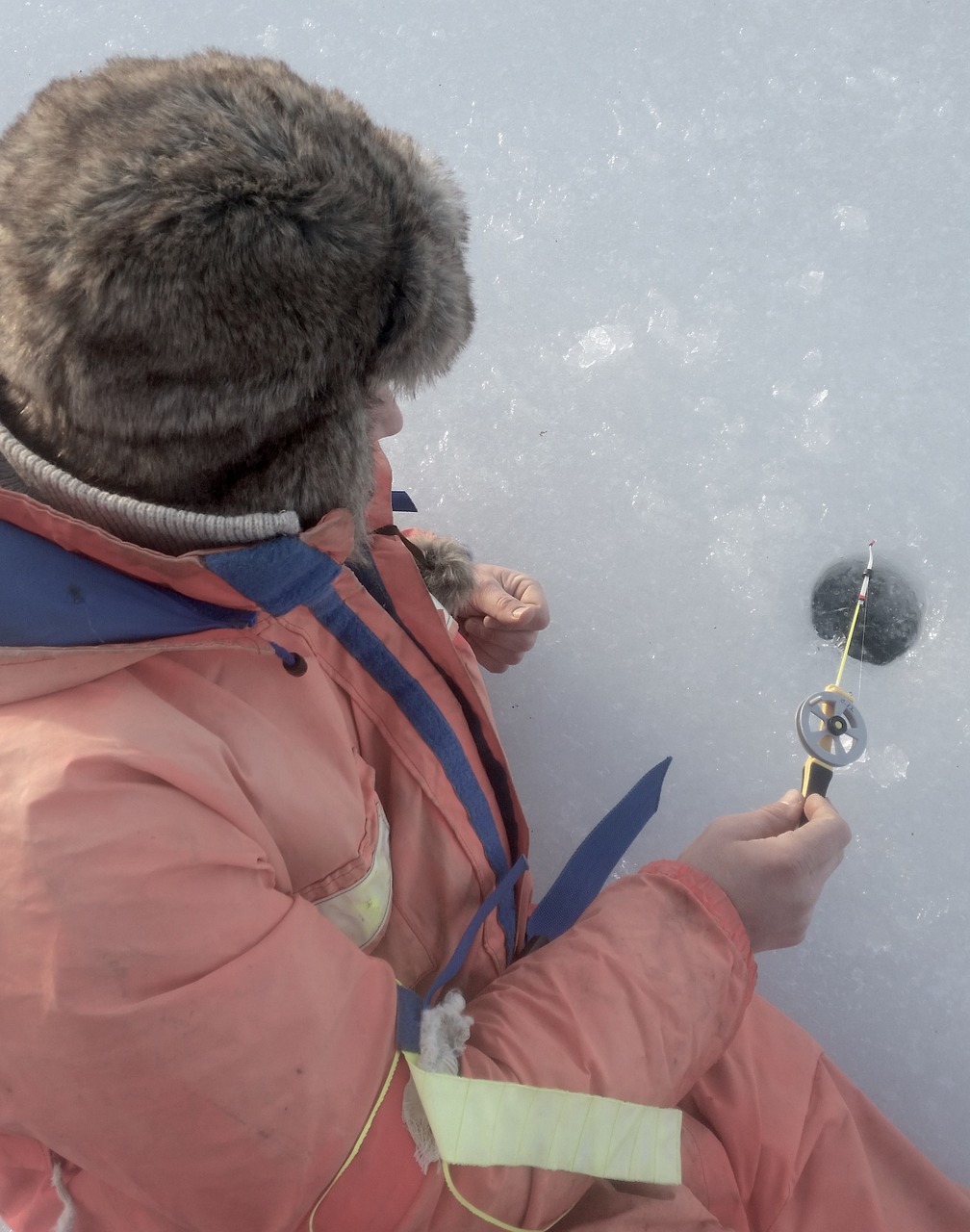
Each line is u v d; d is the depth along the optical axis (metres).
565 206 1.65
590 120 1.66
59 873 0.61
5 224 0.63
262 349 0.62
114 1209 0.75
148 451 0.64
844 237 1.56
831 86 1.60
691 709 1.46
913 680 1.42
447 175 0.78
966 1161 1.28
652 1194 0.91
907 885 1.37
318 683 0.86
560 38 1.69
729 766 1.43
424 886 0.95
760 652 1.46
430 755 0.96
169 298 0.59
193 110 0.63
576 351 1.60
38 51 1.82
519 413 1.60
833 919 1.38
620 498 1.54
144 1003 0.62
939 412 1.48
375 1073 0.71
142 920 0.63
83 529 0.66
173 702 0.76
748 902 0.93
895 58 1.58
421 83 1.72
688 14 1.65
